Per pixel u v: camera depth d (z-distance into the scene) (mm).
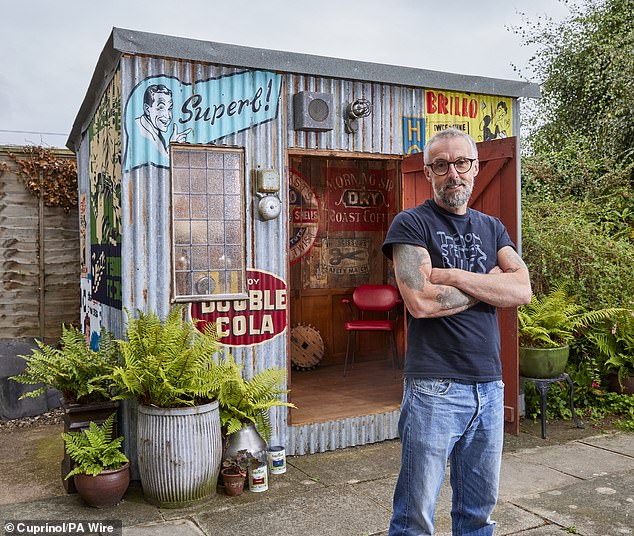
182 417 3910
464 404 2502
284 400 4984
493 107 6012
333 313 8000
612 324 6215
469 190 2656
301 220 7793
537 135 10305
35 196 7488
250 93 4863
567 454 4973
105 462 3939
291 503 4020
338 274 8039
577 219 7062
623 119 8562
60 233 7621
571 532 3561
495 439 2592
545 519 3738
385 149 5504
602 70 9430
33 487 4422
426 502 2523
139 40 4324
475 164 2674
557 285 6473
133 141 4457
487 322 2576
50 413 6547
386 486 4309
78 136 7305
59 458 5109
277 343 4988
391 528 2619
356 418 5262
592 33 9805
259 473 4203
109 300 5152
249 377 4883
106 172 5242
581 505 3945
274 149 4977
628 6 9422
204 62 4648
